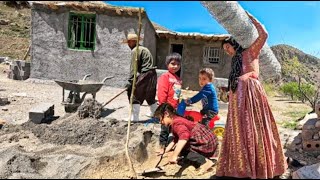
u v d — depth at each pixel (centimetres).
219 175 419
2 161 458
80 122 587
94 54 1316
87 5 1279
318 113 559
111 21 1305
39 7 1299
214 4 363
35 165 459
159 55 1773
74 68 1323
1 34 2102
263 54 442
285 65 654
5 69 1520
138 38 547
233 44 413
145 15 1289
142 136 535
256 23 389
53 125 582
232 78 410
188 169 454
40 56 1314
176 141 474
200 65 1720
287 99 1187
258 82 408
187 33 1670
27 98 892
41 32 1311
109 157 468
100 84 715
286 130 693
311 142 553
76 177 436
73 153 482
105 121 600
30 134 555
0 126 582
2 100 802
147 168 479
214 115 518
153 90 619
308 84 696
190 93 1526
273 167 408
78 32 1320
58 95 990
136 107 617
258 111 401
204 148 445
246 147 399
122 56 1310
